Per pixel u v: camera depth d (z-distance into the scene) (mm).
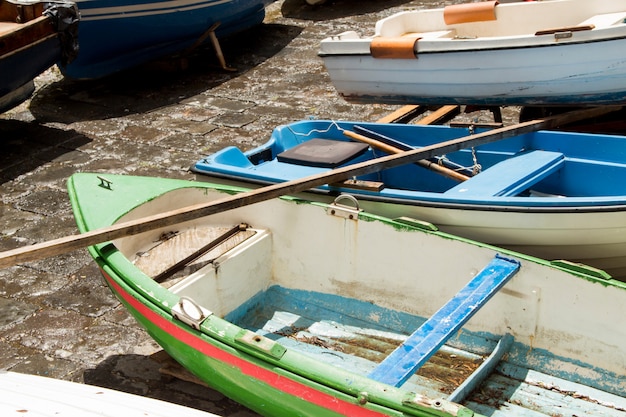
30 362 4289
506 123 6902
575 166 4812
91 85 8383
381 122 5855
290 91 7887
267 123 7172
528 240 4195
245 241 4445
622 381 3678
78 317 4668
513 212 4082
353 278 4363
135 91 8148
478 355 4051
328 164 4898
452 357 4066
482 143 4777
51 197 6070
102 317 4660
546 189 4965
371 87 6066
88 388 3201
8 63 6500
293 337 4301
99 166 6520
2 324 4629
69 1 7125
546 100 5449
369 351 4152
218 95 7906
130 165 6508
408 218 4145
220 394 3990
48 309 4750
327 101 7578
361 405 2938
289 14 10352
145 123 7324
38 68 6914
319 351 4168
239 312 4426
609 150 4727
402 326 4270
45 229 5625
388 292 4285
